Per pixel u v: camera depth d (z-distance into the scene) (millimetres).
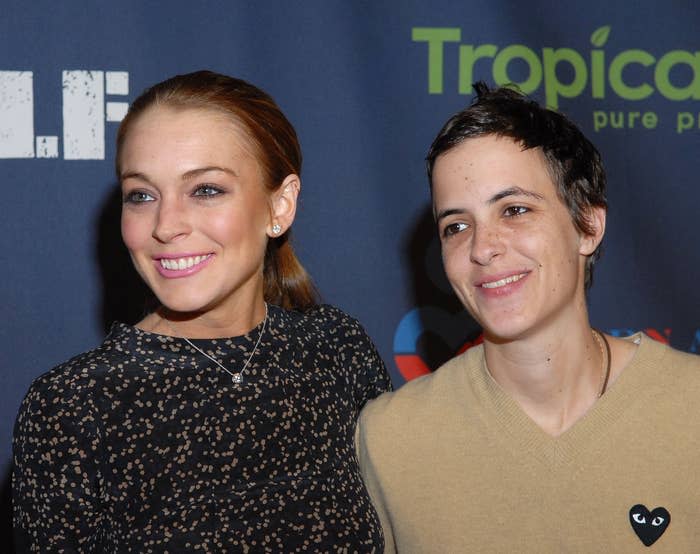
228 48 2287
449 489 1463
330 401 1581
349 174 2352
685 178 2426
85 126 2246
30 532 1369
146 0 2252
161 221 1391
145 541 1362
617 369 1466
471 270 1422
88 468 1356
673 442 1395
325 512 1473
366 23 2334
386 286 2379
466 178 1398
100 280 2271
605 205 1488
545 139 1406
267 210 1521
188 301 1420
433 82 2359
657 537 1370
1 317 2236
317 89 2326
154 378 1426
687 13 2402
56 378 1366
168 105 1434
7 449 2250
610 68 2395
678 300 2443
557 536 1398
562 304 1403
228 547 1389
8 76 2211
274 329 1576
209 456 1429
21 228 2234
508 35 2369
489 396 1469
